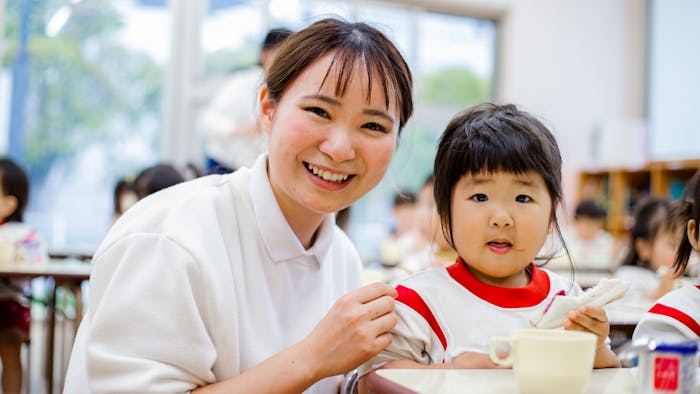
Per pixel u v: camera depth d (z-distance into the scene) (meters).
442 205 1.11
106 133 5.27
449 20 6.14
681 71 6.11
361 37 1.00
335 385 1.15
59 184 5.20
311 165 0.99
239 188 1.08
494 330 1.02
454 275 1.08
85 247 4.71
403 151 1.42
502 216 1.02
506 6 6.18
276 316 1.07
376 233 5.54
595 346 0.73
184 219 0.99
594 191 6.07
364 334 0.88
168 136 5.35
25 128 5.16
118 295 0.91
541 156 1.04
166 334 0.90
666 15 6.31
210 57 5.40
